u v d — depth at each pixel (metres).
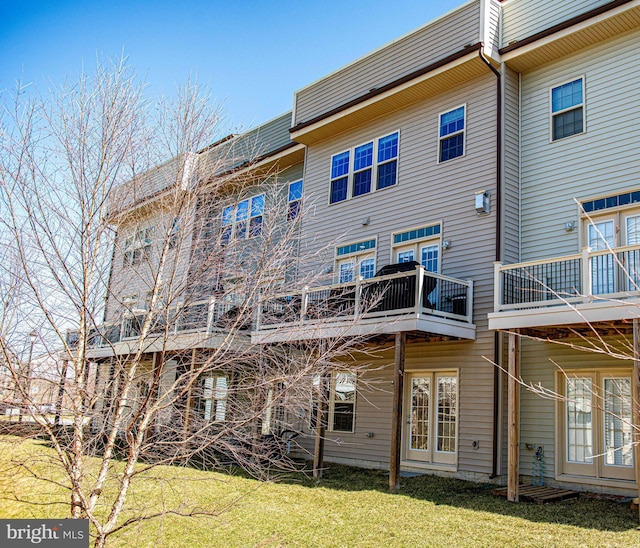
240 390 6.54
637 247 7.46
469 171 11.63
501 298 9.23
